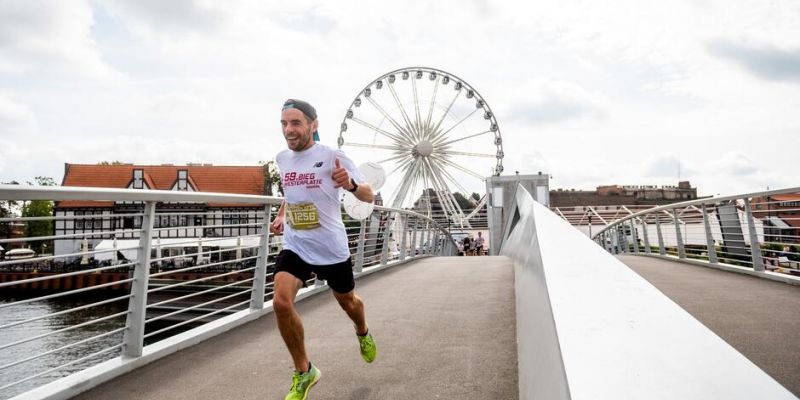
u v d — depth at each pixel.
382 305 6.43
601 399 0.87
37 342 25.64
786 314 5.31
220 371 3.92
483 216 38.06
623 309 1.26
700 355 0.99
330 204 3.46
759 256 8.56
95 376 3.61
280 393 3.47
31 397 3.22
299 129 3.42
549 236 2.47
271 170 70.12
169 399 3.36
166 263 38.34
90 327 28.78
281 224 3.79
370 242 11.19
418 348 4.39
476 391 3.36
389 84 37.12
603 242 25.09
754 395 0.84
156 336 26.19
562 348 1.09
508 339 4.56
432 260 13.63
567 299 1.39
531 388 2.08
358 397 3.34
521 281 5.03
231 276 34.28
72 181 52.16
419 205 39.16
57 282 37.75
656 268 10.26
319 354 4.32
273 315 5.95
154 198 4.11
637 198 84.00
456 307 6.11
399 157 37.41
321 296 7.18
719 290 6.90
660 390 0.88
